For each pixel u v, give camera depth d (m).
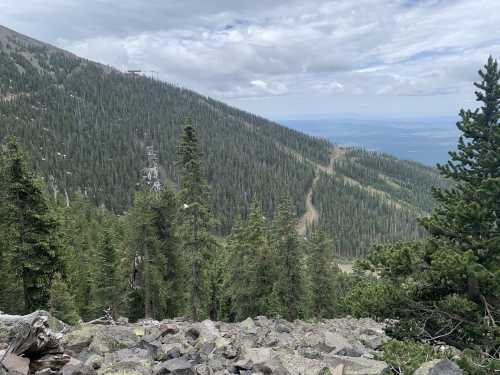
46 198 20.97
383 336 11.91
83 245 47.81
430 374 6.34
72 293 30.44
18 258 19.61
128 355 8.68
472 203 9.92
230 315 42.25
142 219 26.88
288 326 14.03
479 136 11.13
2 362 5.57
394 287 11.01
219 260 43.88
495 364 7.96
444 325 10.48
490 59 10.94
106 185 151.62
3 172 19.52
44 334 6.45
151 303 29.03
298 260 31.52
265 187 194.38
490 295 10.30
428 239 11.27
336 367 7.26
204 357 8.33
